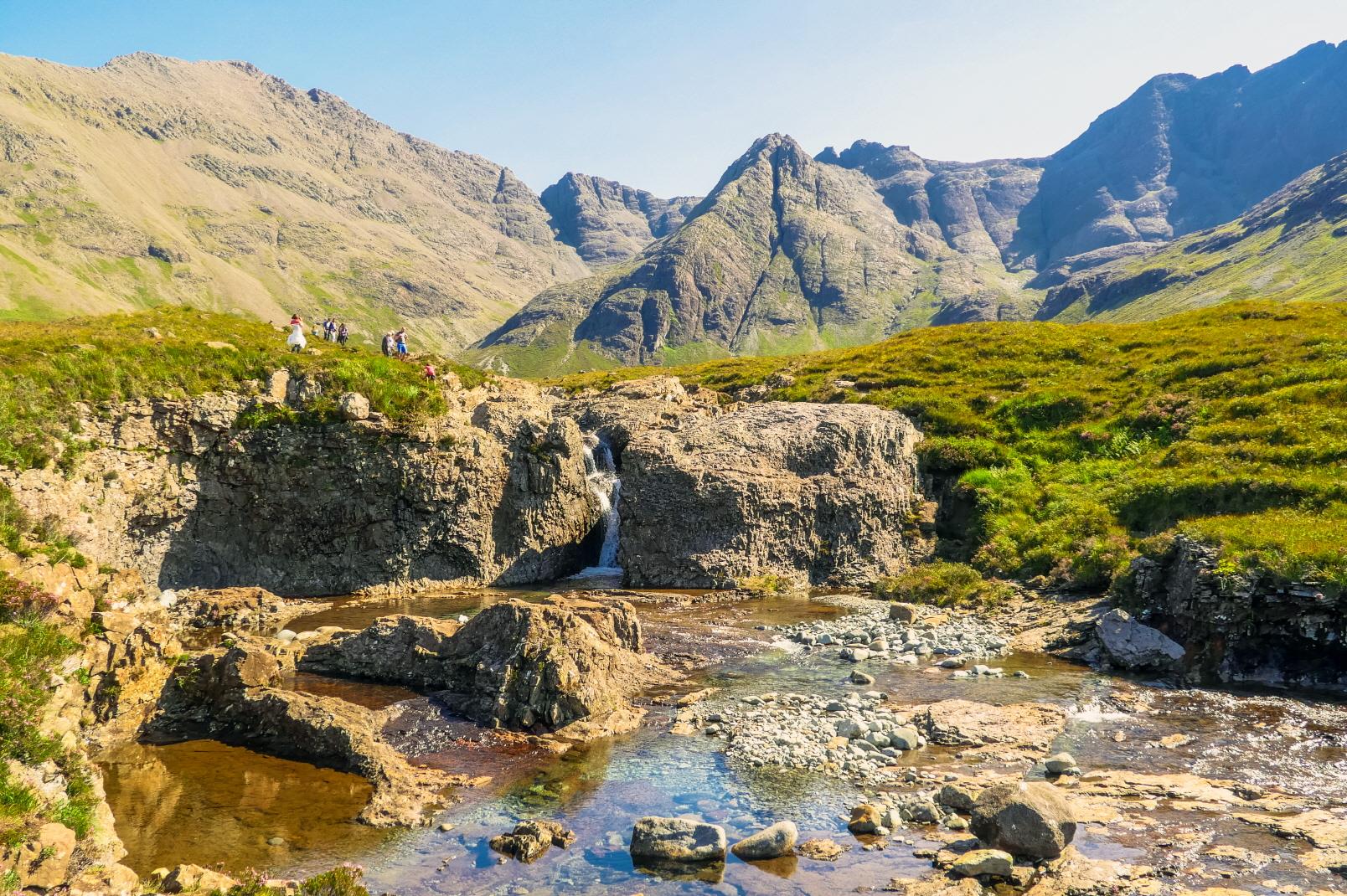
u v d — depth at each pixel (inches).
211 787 784.3
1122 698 1013.2
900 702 1013.2
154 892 545.6
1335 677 1061.8
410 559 1867.6
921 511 2006.6
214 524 1747.0
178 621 1444.4
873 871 610.2
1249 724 917.8
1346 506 1353.3
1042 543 1701.5
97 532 1503.4
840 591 1793.8
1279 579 1098.1
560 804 741.9
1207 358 2320.4
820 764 818.8
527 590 1871.3
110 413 1584.6
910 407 2390.5
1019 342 2965.1
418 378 2041.1
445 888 597.9
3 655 660.7
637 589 1847.9
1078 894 566.9
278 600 1585.9
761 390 2891.2
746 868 621.3
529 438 2054.6
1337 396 1835.6
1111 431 2117.4
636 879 609.3
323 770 831.1
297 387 1847.9
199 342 1862.7
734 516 1856.5
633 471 1990.7
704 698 1036.5
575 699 941.2
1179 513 1576.0
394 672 1085.1
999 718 927.0
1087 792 737.0
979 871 597.3
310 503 1807.3
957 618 1476.4
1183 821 675.4
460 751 868.0
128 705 886.4
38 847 512.4
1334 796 721.0
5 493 1058.7
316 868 627.5
